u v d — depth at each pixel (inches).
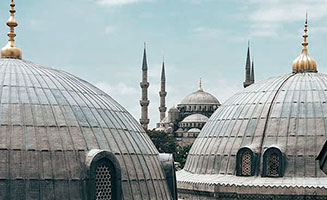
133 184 1331.2
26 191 1210.6
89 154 1273.4
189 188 2068.2
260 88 2154.3
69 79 1460.4
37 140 1256.2
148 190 1354.6
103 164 1283.2
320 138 1926.7
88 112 1358.3
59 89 1375.5
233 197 1929.1
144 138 1464.1
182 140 6530.5
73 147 1273.4
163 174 1437.0
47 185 1225.4
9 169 1215.6
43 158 1242.0
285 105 2018.9
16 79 1355.8
